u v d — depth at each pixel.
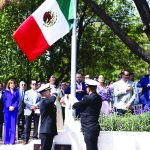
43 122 16.83
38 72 41.53
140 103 21.28
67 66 42.47
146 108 20.14
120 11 44.16
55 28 18.20
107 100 21.05
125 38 18.53
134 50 18.58
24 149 20.75
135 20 44.44
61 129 18.47
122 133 16.97
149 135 16.75
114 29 18.53
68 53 42.28
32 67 40.94
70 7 18.22
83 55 44.03
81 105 16.16
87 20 43.59
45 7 18.19
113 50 44.88
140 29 44.25
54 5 18.19
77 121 17.67
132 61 45.66
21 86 25.11
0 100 24.50
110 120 17.73
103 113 18.81
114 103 21.02
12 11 39.38
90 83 16.25
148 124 17.56
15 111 23.56
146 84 21.25
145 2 18.88
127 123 17.58
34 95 23.27
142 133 16.83
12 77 40.53
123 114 19.75
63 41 41.91
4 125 23.50
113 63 45.22
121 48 44.94
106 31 44.47
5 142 23.33
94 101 16.11
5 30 39.97
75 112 18.59
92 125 16.05
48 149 16.80
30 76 41.06
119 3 44.12
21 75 40.78
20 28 18.11
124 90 20.81
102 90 21.20
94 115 16.14
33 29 18.16
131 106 20.81
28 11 39.53
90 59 44.00
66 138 17.64
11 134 23.28
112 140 17.00
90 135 15.98
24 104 24.81
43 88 17.03
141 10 18.86
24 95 23.88
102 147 17.06
